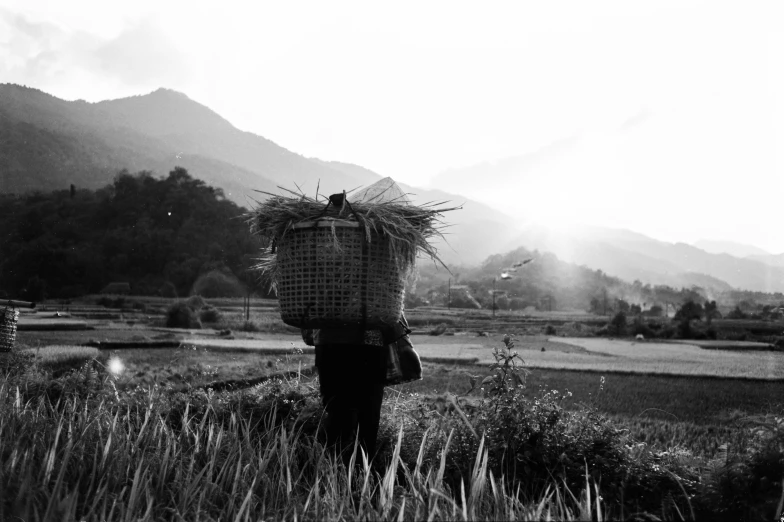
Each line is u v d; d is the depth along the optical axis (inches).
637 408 647.1
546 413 173.9
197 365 592.1
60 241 6358.3
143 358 933.2
